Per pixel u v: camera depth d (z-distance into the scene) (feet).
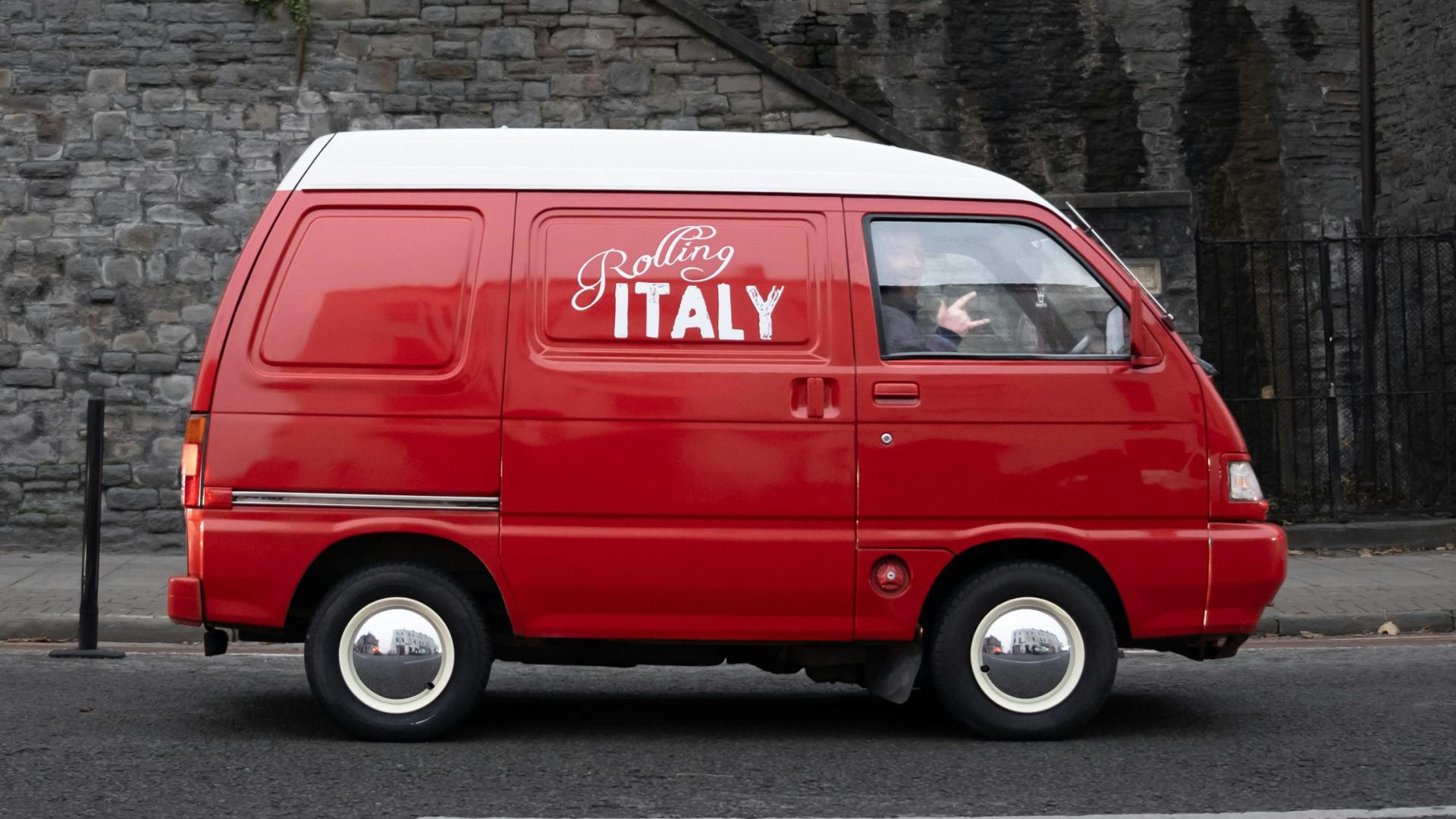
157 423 41.70
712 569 19.20
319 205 19.70
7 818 15.52
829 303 19.65
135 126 41.88
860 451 19.38
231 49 42.01
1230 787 17.19
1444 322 47.91
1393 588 34.86
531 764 18.47
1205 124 59.93
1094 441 19.66
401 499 19.22
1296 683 24.97
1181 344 20.06
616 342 19.44
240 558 19.15
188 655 27.94
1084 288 20.08
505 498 19.17
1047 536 19.49
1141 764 18.49
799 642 19.48
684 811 16.02
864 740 20.24
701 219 19.76
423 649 19.56
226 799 16.44
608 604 19.25
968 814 15.93
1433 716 21.76
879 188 20.10
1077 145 59.62
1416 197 53.72
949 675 19.76
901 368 19.56
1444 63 51.55
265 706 22.47
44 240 41.70
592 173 19.81
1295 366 53.67
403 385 19.29
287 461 19.21
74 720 21.07
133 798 16.46
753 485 19.25
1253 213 59.67
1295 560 40.52
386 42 42.27
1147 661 28.07
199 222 41.93
